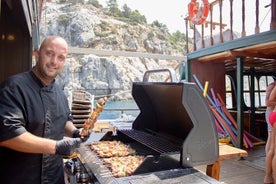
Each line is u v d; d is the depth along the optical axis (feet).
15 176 4.37
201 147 4.81
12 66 9.21
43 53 4.58
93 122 4.86
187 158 4.67
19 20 8.43
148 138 6.25
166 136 6.43
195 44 20.38
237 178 11.87
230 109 25.88
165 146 5.46
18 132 3.86
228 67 24.38
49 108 4.74
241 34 15.78
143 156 5.37
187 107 4.63
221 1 17.29
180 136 6.07
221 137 18.33
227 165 13.87
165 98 6.13
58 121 5.00
